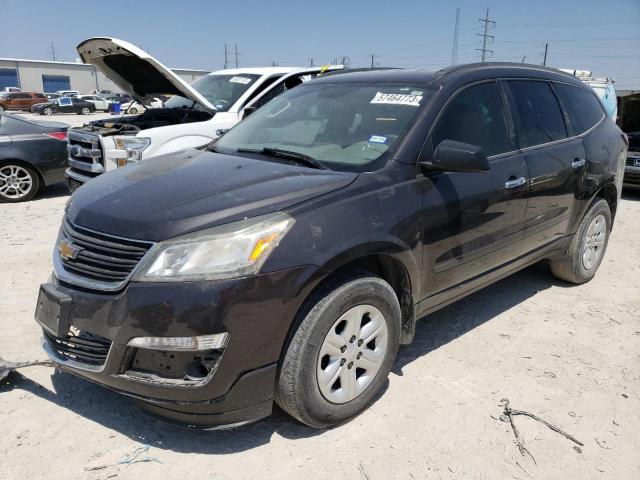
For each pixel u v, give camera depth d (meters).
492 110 3.75
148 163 3.54
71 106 42.50
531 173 3.86
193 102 7.68
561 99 4.49
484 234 3.53
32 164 8.35
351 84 3.89
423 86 3.51
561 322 4.20
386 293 2.89
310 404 2.64
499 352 3.70
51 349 2.77
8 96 44.06
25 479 2.43
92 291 2.52
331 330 2.65
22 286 4.64
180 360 2.41
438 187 3.16
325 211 2.64
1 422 2.81
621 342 3.89
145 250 2.44
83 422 2.84
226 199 2.63
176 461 2.59
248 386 2.48
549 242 4.36
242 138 3.87
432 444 2.74
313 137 3.51
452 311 4.38
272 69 8.13
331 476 2.51
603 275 5.32
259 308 2.41
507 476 2.54
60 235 2.91
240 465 2.57
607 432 2.88
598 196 4.99
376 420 2.92
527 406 3.08
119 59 6.89
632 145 9.80
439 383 3.29
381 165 3.04
